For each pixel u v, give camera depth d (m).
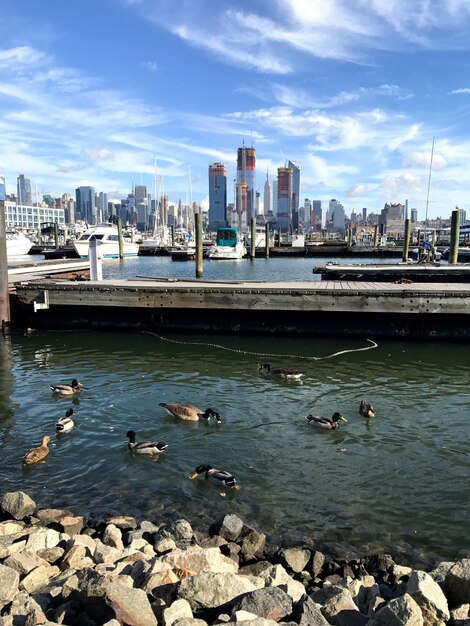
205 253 86.06
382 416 14.47
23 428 13.84
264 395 16.31
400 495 10.26
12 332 26.64
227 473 10.69
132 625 5.74
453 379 18.02
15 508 9.55
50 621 6.05
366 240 154.62
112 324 27.20
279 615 6.07
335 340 24.33
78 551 7.88
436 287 26.33
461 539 8.83
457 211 45.19
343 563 8.05
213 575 6.66
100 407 15.34
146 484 10.77
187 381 17.88
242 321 25.77
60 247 92.88
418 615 5.77
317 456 12.00
